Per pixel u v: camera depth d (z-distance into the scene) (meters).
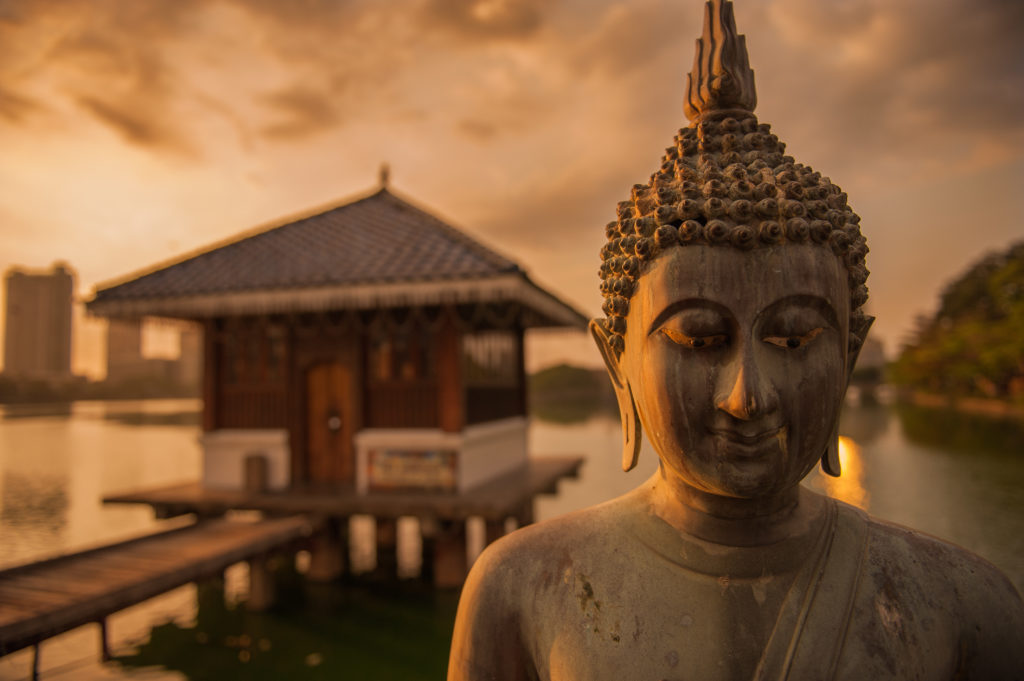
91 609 5.69
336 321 10.24
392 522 11.38
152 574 6.43
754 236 1.16
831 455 1.33
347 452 10.33
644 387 1.24
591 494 15.38
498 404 11.53
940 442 20.36
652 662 1.18
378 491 9.71
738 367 1.13
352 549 11.74
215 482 10.56
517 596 1.35
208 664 7.20
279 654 7.44
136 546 7.55
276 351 10.60
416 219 11.19
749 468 1.14
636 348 1.28
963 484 13.11
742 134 1.36
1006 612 1.26
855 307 1.34
